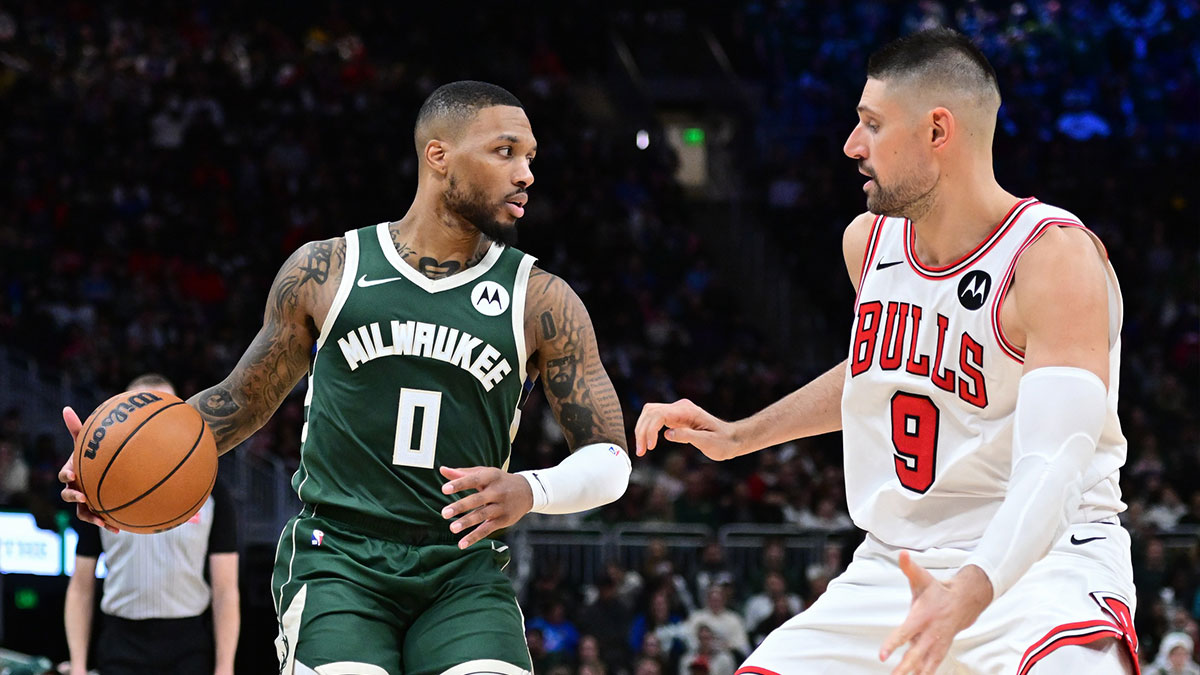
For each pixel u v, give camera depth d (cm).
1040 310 285
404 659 315
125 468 307
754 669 321
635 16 2291
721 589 1012
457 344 321
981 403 303
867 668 317
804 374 1673
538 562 1083
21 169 1623
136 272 1530
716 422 346
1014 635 290
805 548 1110
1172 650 941
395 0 2183
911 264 316
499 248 334
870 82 306
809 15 2206
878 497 321
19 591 1060
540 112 1989
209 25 2011
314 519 321
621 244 1802
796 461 1288
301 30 2095
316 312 327
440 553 317
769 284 1877
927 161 298
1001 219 301
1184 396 1545
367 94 1923
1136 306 1709
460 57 2150
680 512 1166
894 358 316
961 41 300
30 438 1254
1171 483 1309
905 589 314
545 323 330
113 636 514
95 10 1928
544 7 2258
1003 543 256
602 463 321
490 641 307
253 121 1823
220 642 518
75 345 1399
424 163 328
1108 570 295
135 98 1761
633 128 2144
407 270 327
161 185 1681
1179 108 2022
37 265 1501
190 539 512
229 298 1549
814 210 1942
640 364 1590
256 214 1700
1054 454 268
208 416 327
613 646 989
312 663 303
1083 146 1956
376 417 319
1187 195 1898
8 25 1788
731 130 2198
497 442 327
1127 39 2056
